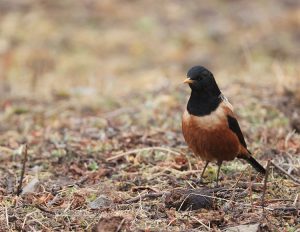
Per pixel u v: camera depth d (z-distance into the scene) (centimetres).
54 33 2408
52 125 1462
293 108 1459
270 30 2370
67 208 977
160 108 1514
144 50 2295
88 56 2236
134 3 2720
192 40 2359
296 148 1222
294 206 952
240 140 1058
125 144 1278
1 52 2233
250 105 1464
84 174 1144
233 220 914
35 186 1073
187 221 907
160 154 1212
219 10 2633
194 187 1070
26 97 1758
